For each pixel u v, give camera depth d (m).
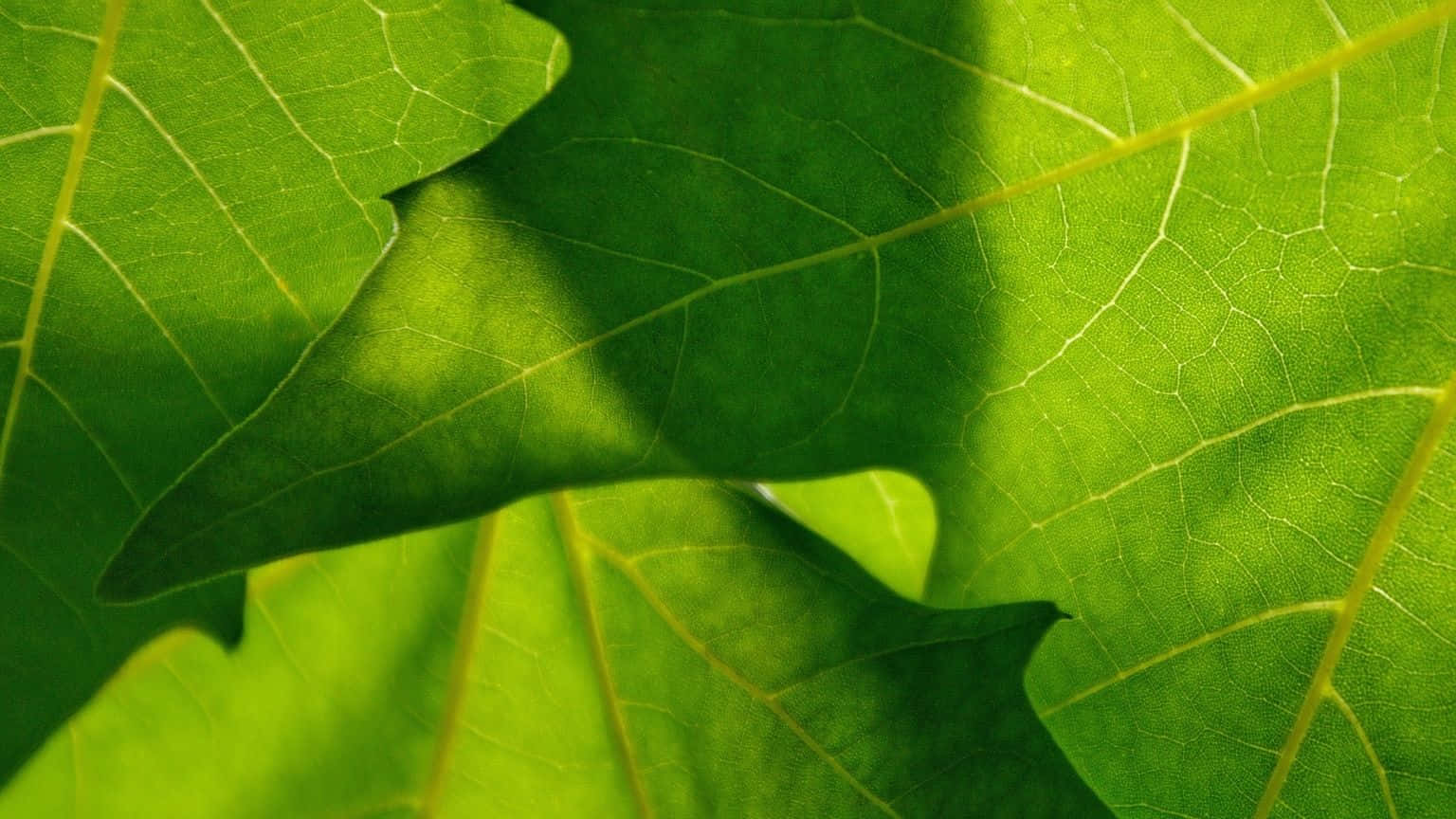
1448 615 0.38
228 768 0.40
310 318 0.39
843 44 0.38
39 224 0.39
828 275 0.38
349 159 0.39
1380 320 0.38
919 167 0.38
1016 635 0.39
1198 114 0.38
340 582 0.40
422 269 0.37
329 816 0.40
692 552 0.40
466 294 0.37
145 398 0.39
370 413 0.37
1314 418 0.38
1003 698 0.39
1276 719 0.39
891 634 0.39
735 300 0.38
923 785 0.39
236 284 0.39
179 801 0.41
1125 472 0.39
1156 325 0.38
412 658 0.40
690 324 0.38
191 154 0.39
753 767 0.39
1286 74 0.38
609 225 0.38
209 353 0.39
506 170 0.38
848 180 0.38
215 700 0.40
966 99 0.38
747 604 0.39
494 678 0.40
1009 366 0.38
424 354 0.37
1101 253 0.38
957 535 0.39
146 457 0.39
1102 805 0.38
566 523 0.40
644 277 0.38
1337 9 0.38
